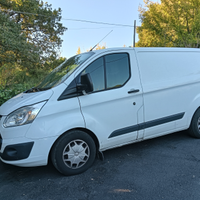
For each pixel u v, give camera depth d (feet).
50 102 8.85
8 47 46.32
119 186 8.51
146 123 11.19
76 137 9.36
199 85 12.91
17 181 9.32
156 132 11.73
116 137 10.47
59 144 9.00
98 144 10.24
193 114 13.00
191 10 66.13
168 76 11.88
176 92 12.07
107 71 10.26
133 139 11.14
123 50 10.89
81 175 9.54
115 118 10.30
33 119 8.52
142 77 11.09
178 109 12.24
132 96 10.65
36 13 61.87
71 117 9.14
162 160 10.71
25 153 8.48
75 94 9.30
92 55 10.25
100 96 9.82
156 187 8.34
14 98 10.54
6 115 8.91
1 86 20.56
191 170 9.56
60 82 9.55
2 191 8.54
